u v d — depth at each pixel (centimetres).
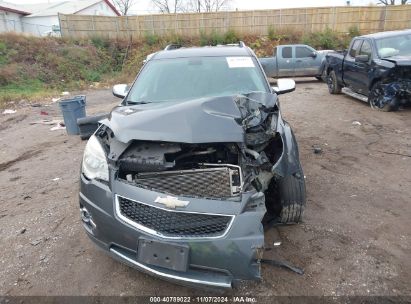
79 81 2109
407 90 781
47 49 2323
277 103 333
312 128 725
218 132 252
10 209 423
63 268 304
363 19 2733
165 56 448
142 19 2878
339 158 541
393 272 282
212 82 396
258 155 262
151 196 237
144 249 236
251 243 230
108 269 300
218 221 233
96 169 268
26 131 854
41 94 1555
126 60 2622
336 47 2584
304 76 1570
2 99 1377
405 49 851
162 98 382
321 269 288
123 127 267
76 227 367
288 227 348
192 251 229
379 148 580
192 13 2841
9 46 2223
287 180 316
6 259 320
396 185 439
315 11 2755
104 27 2872
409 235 332
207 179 243
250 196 238
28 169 572
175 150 254
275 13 2791
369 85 864
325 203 396
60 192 463
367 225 349
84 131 427
